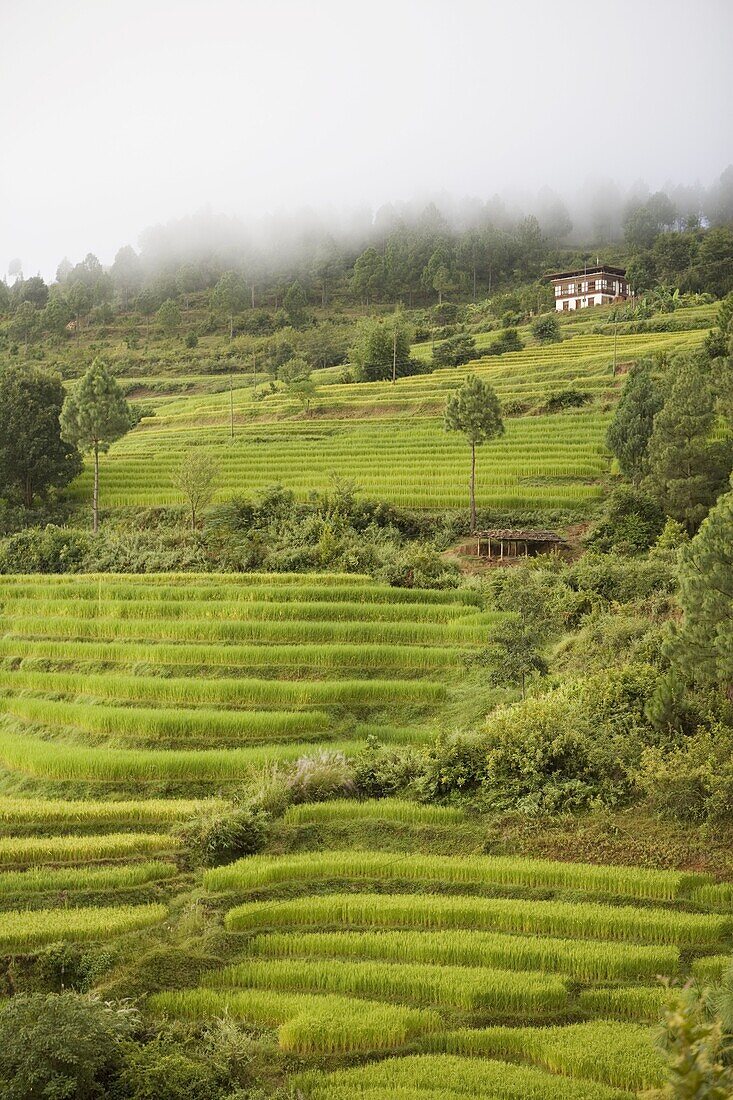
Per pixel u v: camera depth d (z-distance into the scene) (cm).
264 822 3161
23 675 4825
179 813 3347
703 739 3162
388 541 6644
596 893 2708
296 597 5519
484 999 2273
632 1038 2095
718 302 15438
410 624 4912
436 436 9256
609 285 18325
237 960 2483
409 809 3238
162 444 10144
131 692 4528
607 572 5147
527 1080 1973
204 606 5353
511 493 7400
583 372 11000
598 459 7981
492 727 3491
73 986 2380
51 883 2845
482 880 2803
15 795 3794
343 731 4112
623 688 3609
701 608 3319
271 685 4366
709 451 6325
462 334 16225
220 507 7225
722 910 2603
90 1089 1900
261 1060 2089
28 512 7850
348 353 15650
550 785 3231
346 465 8538
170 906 2789
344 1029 2138
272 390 13425
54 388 8544
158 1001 2283
